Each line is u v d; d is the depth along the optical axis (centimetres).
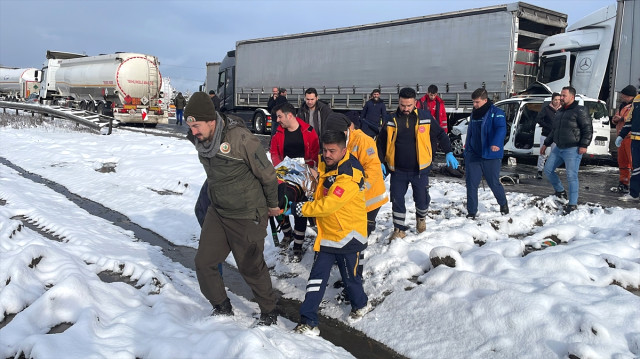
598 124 1206
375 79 1730
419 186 557
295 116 523
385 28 1683
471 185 646
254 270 370
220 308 380
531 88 1416
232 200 351
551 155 732
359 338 397
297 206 382
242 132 344
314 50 1952
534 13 1425
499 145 618
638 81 1300
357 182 376
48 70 2955
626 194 848
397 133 544
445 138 562
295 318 429
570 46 1424
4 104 2633
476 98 632
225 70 2489
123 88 2362
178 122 2723
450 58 1512
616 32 1333
